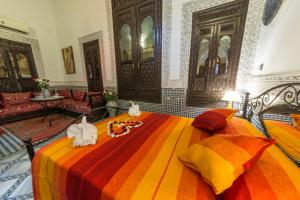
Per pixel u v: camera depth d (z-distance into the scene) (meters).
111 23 3.08
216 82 2.22
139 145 1.14
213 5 2.05
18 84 3.86
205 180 0.69
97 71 3.65
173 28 2.41
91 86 3.93
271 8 1.52
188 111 2.54
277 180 0.61
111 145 1.15
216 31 2.10
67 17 3.95
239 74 2.01
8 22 3.49
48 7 4.23
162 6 2.42
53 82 4.56
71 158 0.97
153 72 2.79
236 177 0.64
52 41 4.41
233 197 0.60
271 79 1.57
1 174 1.59
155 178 0.76
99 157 0.98
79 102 3.68
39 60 4.20
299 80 1.35
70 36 4.05
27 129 2.88
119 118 1.86
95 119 3.26
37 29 4.07
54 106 3.96
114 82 3.38
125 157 0.97
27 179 1.52
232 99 1.82
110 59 3.30
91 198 0.74
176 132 1.38
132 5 2.72
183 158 0.88
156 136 1.30
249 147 0.68
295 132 1.14
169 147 1.09
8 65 3.65
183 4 2.25
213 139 0.82
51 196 0.98
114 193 0.68
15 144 2.28
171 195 0.65
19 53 3.81
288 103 1.43
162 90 2.74
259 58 1.75
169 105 2.73
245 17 1.87
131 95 3.19
